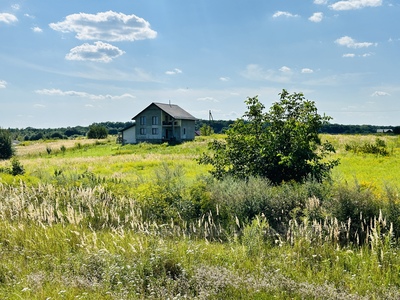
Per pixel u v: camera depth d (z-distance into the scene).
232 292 5.70
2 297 5.49
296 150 13.37
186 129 74.94
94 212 11.53
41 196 13.59
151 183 13.30
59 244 8.28
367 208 9.18
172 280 6.11
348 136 55.47
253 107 14.78
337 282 6.28
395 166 23.81
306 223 8.54
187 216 10.92
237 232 9.66
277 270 6.38
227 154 14.91
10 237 8.73
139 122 72.25
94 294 5.57
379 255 7.26
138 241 7.66
